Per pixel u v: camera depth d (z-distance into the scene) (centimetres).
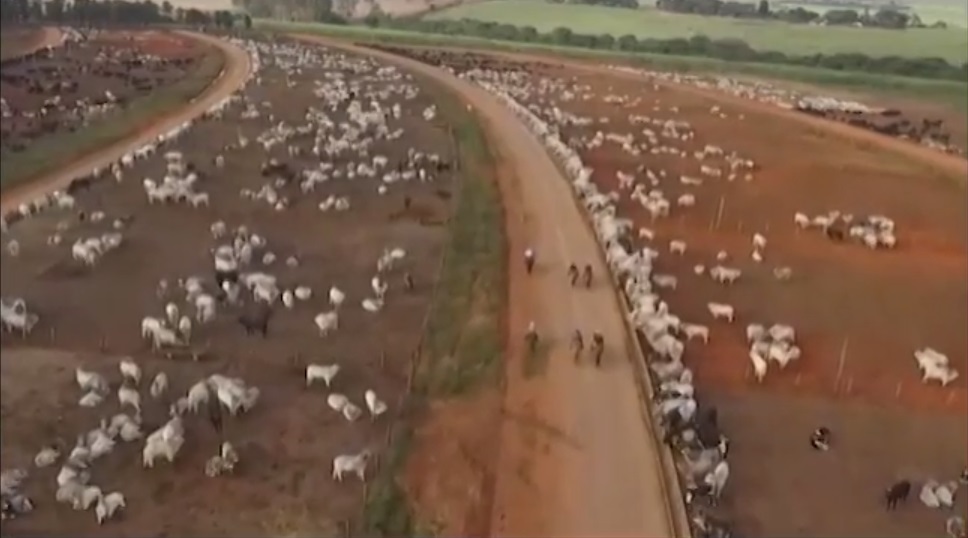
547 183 7031
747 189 7288
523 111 9944
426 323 4534
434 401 3816
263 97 10331
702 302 4916
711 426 3566
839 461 3512
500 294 4775
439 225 6028
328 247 5572
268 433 3556
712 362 4219
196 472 3316
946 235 6253
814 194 7188
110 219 5778
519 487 3253
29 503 3073
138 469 3309
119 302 4603
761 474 3406
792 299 5038
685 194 7025
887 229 6219
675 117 10156
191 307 4562
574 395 3803
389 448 3481
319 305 4716
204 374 3956
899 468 3491
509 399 3791
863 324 4756
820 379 4134
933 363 4194
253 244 5403
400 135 8662
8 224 5550
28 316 4288
